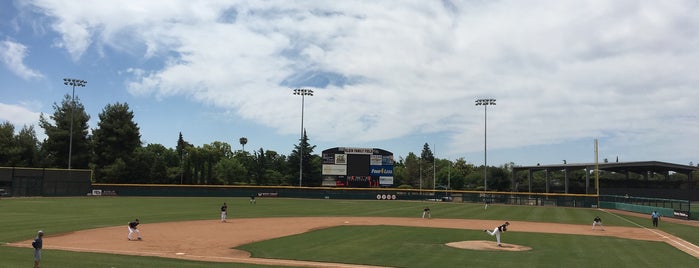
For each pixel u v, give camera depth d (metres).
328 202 73.75
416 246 26.25
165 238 28.89
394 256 22.80
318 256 22.70
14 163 91.25
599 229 38.41
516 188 120.12
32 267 16.77
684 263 21.78
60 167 96.12
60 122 97.94
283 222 40.53
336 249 24.89
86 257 19.84
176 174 110.88
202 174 116.69
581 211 64.00
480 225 40.41
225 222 39.97
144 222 38.16
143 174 102.06
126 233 30.55
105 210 49.03
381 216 48.66
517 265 20.62
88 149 99.81
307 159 122.12
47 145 96.69
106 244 25.66
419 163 152.75
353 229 35.03
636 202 67.81
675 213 53.38
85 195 78.44
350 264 20.72
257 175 127.81
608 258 22.84
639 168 104.44
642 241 30.33
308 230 34.28
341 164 86.25
